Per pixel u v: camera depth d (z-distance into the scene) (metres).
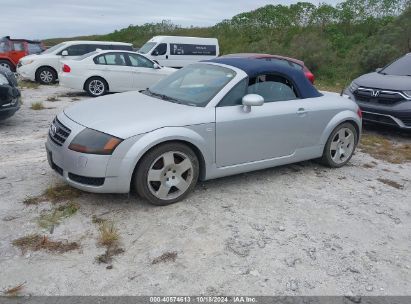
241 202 4.54
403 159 6.62
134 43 35.66
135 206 4.29
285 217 4.24
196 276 3.20
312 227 4.07
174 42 19.33
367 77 8.52
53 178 4.94
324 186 5.16
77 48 15.66
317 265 3.43
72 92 13.22
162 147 4.12
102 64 12.24
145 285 3.07
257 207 4.43
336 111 5.62
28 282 3.05
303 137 5.33
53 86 14.73
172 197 4.36
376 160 6.49
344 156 5.93
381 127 8.98
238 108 4.66
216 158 4.58
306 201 4.66
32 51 19.94
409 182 5.53
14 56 19.25
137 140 3.99
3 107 7.23
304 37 22.55
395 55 18.55
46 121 8.37
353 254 3.64
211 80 4.89
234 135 4.62
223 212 4.27
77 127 4.13
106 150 3.91
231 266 3.35
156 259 3.39
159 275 3.20
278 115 4.96
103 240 3.57
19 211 4.07
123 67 12.43
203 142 4.39
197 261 3.39
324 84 17.98
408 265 3.53
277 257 3.51
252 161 4.92
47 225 3.82
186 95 4.82
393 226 4.21
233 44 28.58
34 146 6.39
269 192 4.86
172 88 5.13
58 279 3.10
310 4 28.14
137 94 5.24
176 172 4.33
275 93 5.11
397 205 4.72
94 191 4.05
